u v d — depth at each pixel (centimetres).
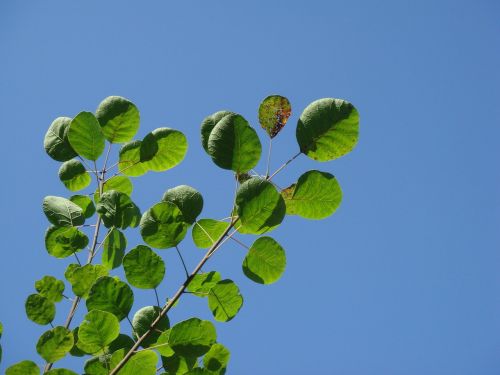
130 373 89
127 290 89
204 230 88
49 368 91
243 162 84
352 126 84
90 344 88
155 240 87
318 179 84
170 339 87
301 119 84
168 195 88
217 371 92
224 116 87
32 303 94
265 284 85
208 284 89
